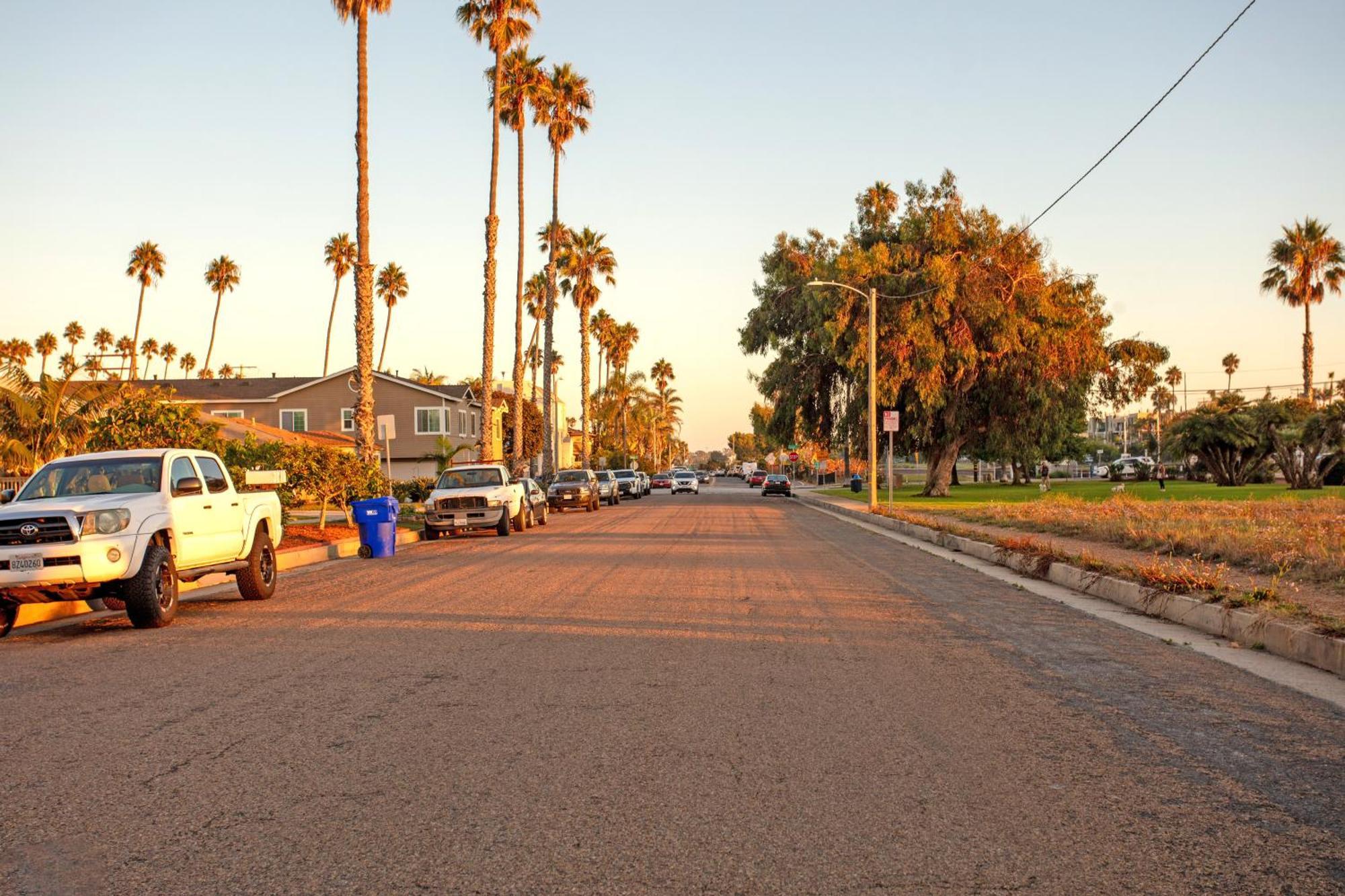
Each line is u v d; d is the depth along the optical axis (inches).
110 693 300.8
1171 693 299.9
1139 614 467.8
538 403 3681.1
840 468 3996.1
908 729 256.2
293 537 871.7
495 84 1480.1
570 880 163.0
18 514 406.9
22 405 820.0
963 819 191.3
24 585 398.9
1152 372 1950.1
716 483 5024.6
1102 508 992.9
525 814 193.3
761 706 280.4
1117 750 238.4
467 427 2500.0
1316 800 203.2
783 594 533.0
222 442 828.6
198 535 465.7
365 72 1067.3
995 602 506.6
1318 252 2353.6
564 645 377.4
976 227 1700.3
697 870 166.9
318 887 160.6
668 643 381.7
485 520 982.4
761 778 215.3
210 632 417.1
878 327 1642.5
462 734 251.0
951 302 1640.0
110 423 748.0
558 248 2402.8
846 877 164.2
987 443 1904.5
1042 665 342.0
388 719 265.9
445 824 188.1
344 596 530.3
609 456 3865.7
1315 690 305.7
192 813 194.2
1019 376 1713.8
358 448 1054.4
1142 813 194.5
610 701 286.5
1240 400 2107.5
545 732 252.8
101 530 411.5
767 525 1199.6
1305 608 402.6
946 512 1229.1
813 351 1851.6
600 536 1009.5
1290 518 836.0
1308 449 1830.7
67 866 169.5
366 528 779.4
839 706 281.3
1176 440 2135.8
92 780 215.2
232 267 3523.6
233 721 264.7
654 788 209.0
